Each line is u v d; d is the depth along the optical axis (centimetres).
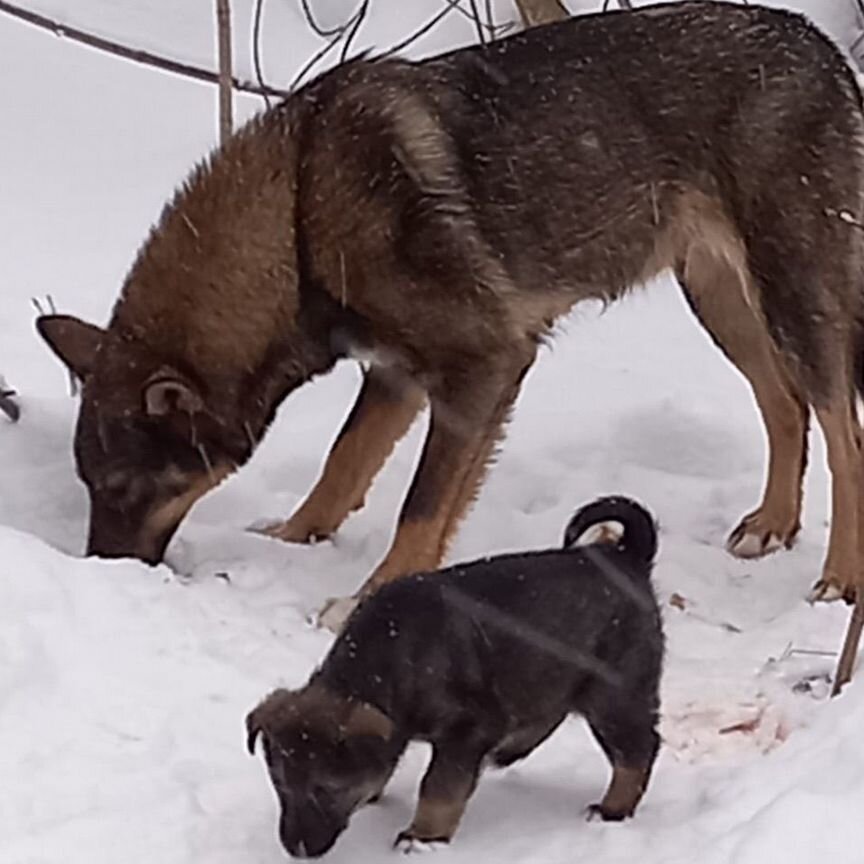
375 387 659
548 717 451
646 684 450
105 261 944
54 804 455
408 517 625
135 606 555
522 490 717
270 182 625
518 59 643
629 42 648
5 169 1041
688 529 693
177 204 636
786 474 675
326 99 628
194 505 676
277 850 439
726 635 600
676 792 470
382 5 1223
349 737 426
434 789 438
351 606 588
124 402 627
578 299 660
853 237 642
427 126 623
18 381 803
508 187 632
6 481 686
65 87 1137
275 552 644
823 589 635
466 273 626
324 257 625
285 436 768
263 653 551
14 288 905
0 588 538
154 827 446
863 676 503
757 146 639
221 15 754
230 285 626
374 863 438
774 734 513
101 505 636
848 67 652
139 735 490
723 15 652
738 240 650
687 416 774
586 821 452
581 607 444
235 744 489
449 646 436
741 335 675
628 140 645
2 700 498
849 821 406
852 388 644
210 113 1118
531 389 832
